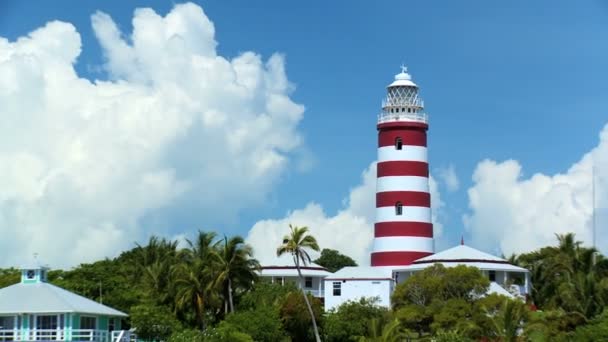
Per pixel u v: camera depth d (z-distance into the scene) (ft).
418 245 490.90
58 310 330.13
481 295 417.49
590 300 388.57
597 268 456.04
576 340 332.39
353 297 473.67
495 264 463.01
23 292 341.21
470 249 479.00
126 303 404.98
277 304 400.06
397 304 426.51
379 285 472.03
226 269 396.57
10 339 329.52
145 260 505.25
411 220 492.13
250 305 410.93
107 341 337.72
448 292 418.31
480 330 367.86
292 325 390.21
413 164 495.82
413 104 503.20
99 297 410.93
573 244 475.31
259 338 366.63
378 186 501.97
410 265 487.61
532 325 344.90
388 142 499.51
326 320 396.16
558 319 367.86
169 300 404.57
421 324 401.29
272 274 506.48
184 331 345.51
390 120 499.10
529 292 471.21
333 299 476.95
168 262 440.04
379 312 412.98
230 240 399.85
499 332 344.28
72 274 444.14
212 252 400.67
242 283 403.95
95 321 346.74
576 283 405.39
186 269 399.65
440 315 389.39
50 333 330.75
